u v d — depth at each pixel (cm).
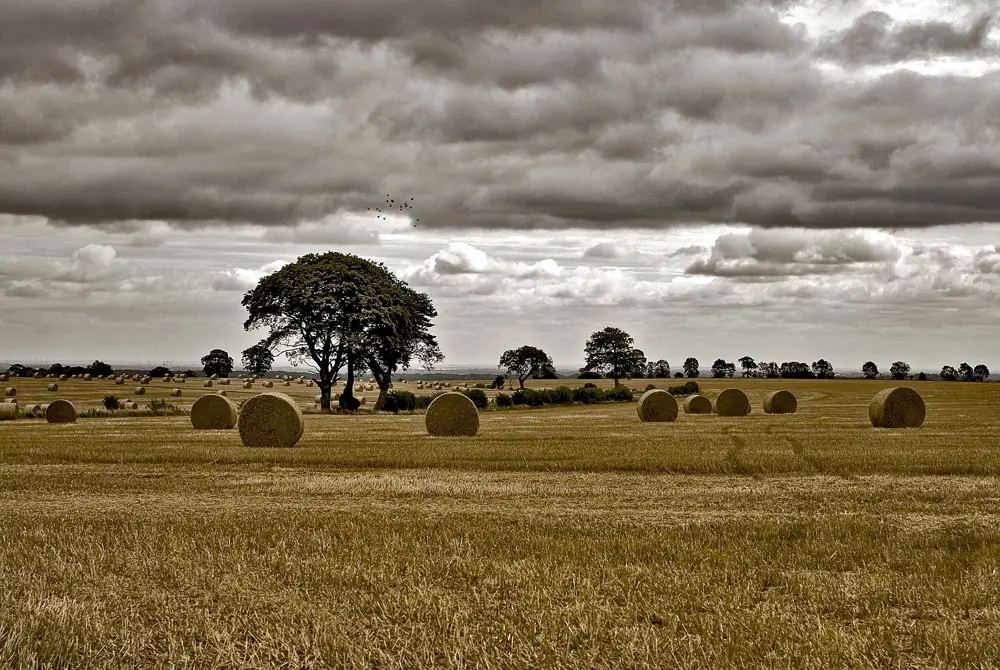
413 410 6331
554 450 2600
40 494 1834
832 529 1345
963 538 1287
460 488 1864
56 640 829
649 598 962
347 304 6128
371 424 4197
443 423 3384
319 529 1352
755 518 1479
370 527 1365
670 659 780
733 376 17038
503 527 1370
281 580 1053
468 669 773
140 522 1440
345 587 1020
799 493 1778
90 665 791
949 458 2284
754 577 1054
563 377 16975
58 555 1163
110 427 3906
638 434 3303
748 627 854
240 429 2916
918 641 823
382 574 1056
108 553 1188
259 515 1529
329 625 867
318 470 2245
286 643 824
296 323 6066
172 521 1449
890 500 1694
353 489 1866
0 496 1811
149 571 1098
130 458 2472
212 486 1920
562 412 5800
